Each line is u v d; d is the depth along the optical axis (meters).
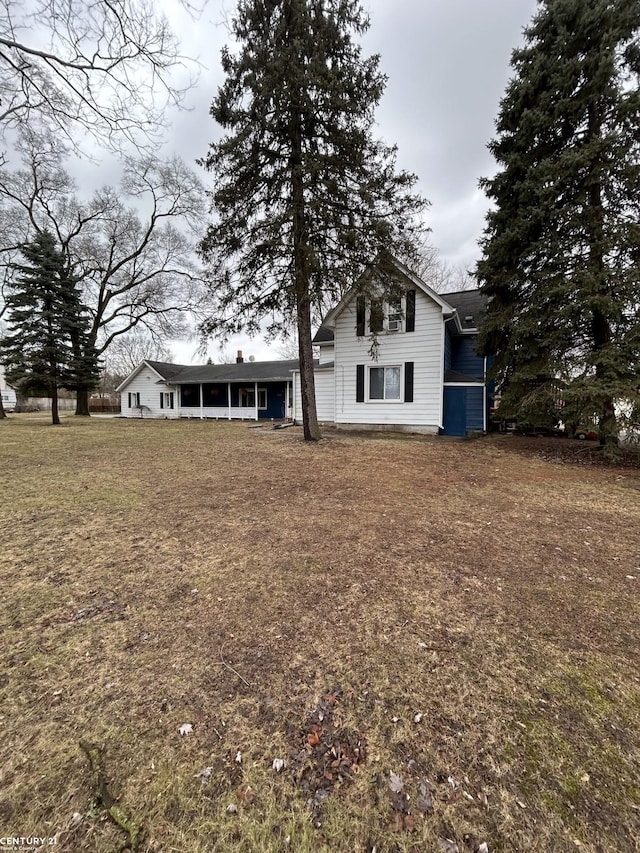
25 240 19.23
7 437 12.30
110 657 2.16
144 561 3.38
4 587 2.93
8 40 5.61
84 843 1.27
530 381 9.34
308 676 2.02
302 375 11.10
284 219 9.00
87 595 2.82
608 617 2.56
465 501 5.23
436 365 12.88
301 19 8.32
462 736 1.67
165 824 1.33
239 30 8.66
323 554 3.51
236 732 1.68
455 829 1.31
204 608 2.65
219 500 5.21
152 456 8.67
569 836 1.29
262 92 8.42
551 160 8.36
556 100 8.51
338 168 9.15
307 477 6.58
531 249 8.80
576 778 1.48
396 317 12.80
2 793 1.42
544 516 4.63
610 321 8.14
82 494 5.48
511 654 2.19
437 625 2.46
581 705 1.83
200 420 22.11
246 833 1.31
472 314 15.46
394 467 7.46
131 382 27.97
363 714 1.78
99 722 1.73
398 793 1.43
